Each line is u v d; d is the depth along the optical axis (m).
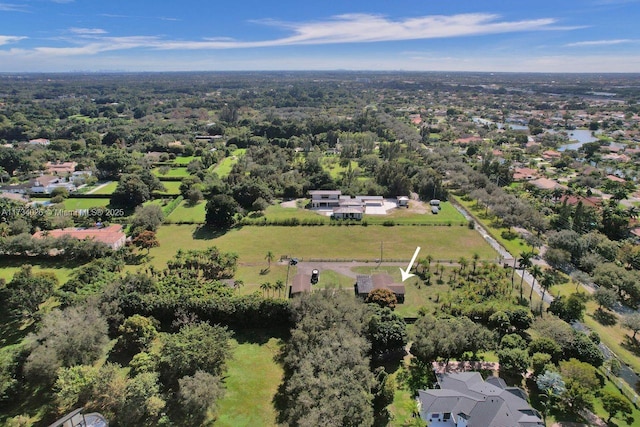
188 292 74.19
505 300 77.75
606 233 109.69
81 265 93.44
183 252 93.19
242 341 67.44
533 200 133.12
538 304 77.31
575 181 155.88
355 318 63.31
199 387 49.91
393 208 134.25
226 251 101.44
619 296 81.06
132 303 69.75
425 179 147.12
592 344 60.44
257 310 69.81
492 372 59.66
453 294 79.75
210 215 116.38
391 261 96.25
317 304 65.31
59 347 55.94
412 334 63.03
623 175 167.25
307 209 132.50
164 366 55.47
